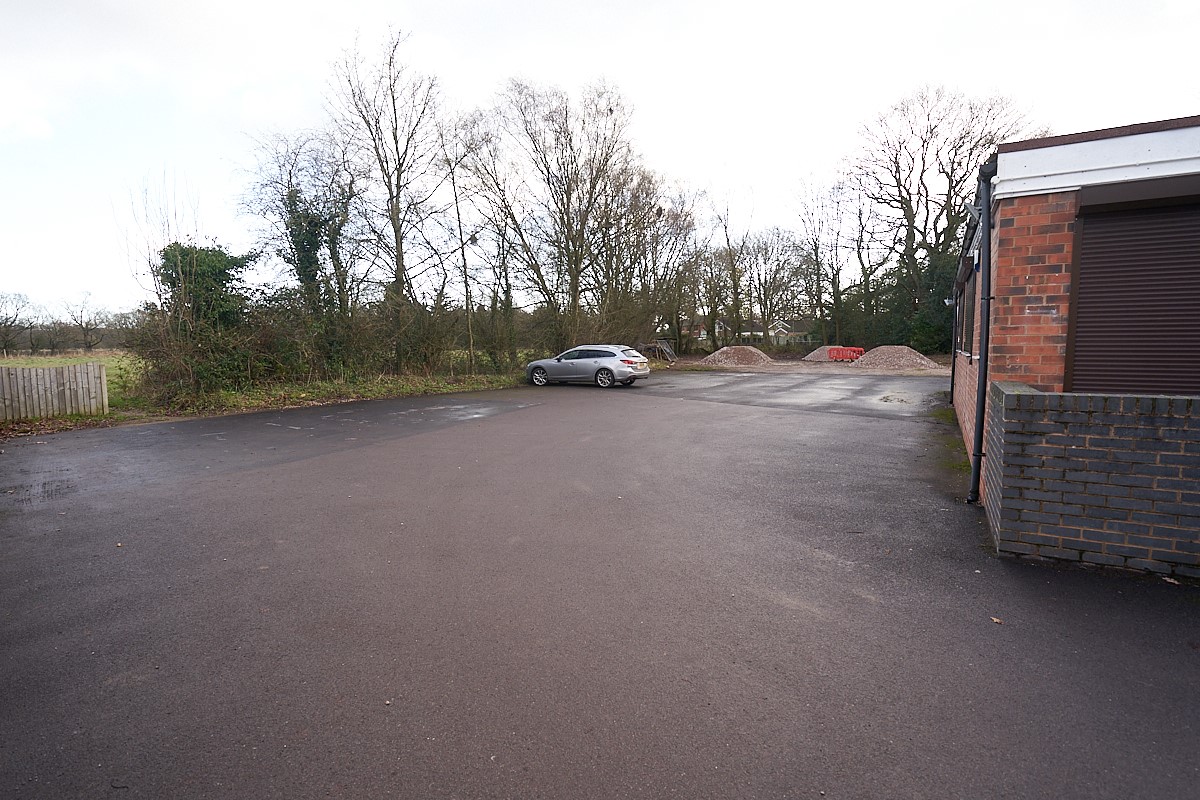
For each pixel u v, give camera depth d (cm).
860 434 980
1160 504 377
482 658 297
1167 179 449
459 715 252
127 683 277
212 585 387
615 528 500
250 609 352
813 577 395
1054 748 229
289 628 329
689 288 4059
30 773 220
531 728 244
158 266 1375
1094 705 255
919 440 918
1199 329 452
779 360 4172
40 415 1184
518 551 446
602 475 696
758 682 275
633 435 989
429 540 471
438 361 2059
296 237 1683
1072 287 486
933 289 3566
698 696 265
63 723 248
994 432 475
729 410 1335
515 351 2336
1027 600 354
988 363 552
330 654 302
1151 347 466
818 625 329
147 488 646
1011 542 423
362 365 1808
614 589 378
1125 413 381
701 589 377
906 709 254
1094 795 207
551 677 280
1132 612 336
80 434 1030
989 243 559
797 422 1130
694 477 682
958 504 563
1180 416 367
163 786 213
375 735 240
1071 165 483
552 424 1127
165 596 371
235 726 246
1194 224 448
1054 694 263
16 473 727
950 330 3622
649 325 3192
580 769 221
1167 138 452
